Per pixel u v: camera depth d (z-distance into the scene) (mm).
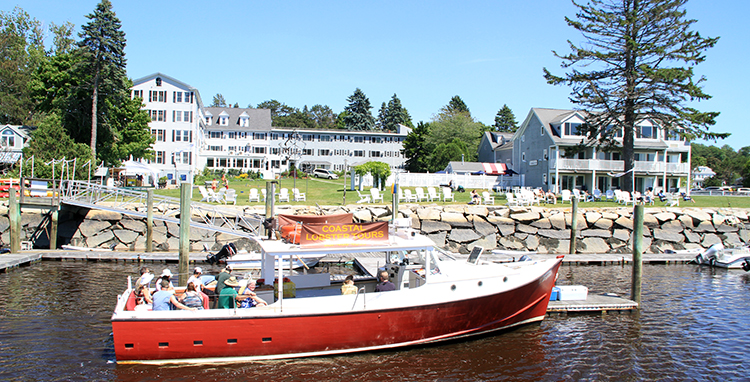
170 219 24078
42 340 11578
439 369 10609
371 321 11109
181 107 59844
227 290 10922
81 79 42375
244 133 75875
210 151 70438
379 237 11445
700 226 28469
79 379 9633
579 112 46938
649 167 45406
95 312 13750
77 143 40000
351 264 22594
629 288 18203
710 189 60188
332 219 12453
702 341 12516
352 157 83312
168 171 58969
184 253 17094
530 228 27359
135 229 25219
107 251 23516
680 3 33688
